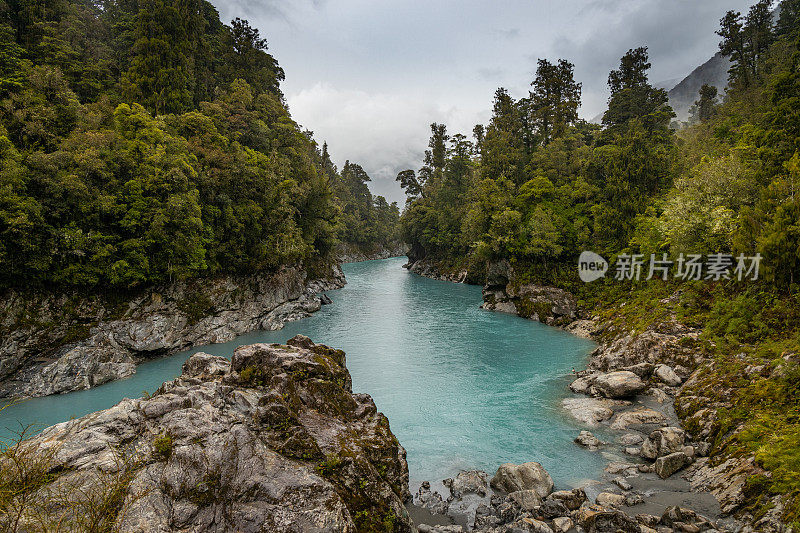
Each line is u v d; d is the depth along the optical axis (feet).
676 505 40.29
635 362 79.97
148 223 104.01
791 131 89.61
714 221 85.15
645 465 49.24
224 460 28.35
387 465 37.76
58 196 88.94
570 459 53.06
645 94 202.18
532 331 122.52
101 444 29.40
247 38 230.27
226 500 26.58
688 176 110.11
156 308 108.47
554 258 151.33
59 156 91.81
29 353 85.66
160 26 159.02
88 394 81.82
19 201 83.10
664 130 179.52
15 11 142.20
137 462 27.32
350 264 404.77
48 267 87.97
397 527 32.27
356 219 456.86
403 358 99.14
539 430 61.57
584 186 160.76
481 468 51.98
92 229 96.17
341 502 27.76
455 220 268.62
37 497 21.80
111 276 96.53
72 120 107.55
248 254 139.54
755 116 139.33
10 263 83.25
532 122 224.33
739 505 37.17
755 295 70.69
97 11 213.46
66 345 90.17
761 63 192.34
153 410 33.40
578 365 91.35
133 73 146.20
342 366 48.83
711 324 73.56
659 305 93.35
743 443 44.27
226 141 148.77
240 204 139.33
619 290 122.52
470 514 42.37
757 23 206.08
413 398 74.90
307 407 38.50
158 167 108.06
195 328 116.67
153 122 118.01
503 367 91.09
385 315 153.48
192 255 113.50
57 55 138.72
